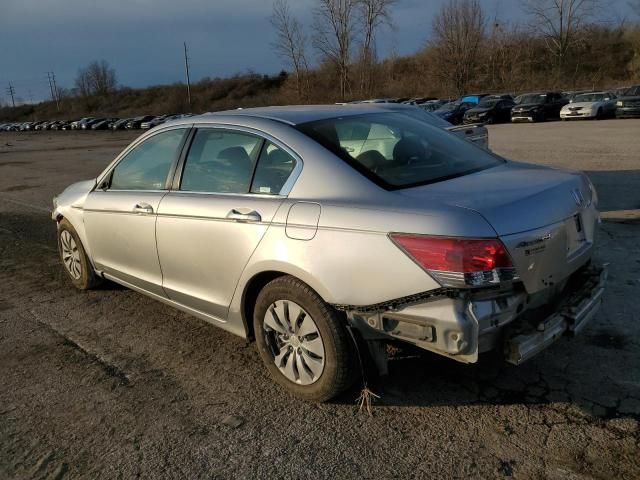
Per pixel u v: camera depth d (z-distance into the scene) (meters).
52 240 7.50
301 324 3.04
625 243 5.67
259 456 2.72
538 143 16.66
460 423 2.88
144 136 4.28
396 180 2.95
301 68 58.81
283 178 3.17
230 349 3.88
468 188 2.82
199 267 3.57
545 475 2.48
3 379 3.62
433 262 2.50
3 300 5.13
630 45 58.12
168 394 3.33
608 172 10.30
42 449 2.86
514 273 2.52
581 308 2.87
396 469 2.57
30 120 106.12
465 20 56.44
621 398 3.02
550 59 58.72
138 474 2.64
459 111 30.23
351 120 3.52
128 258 4.26
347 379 2.96
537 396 3.08
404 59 67.44
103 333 4.26
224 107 76.00
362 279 2.71
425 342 2.61
